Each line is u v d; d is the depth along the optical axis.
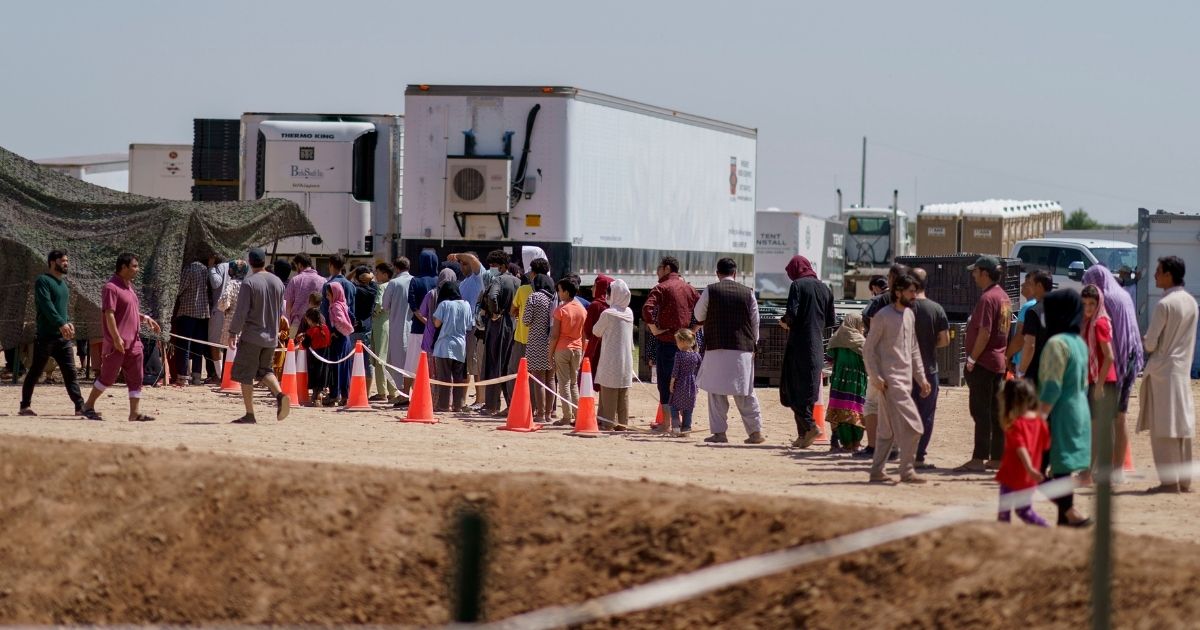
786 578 15.47
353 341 40.25
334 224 56.31
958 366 52.47
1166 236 54.97
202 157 64.38
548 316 36.41
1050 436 21.03
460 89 53.22
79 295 42.34
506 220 53.03
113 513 18.44
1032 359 26.31
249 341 33.47
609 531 16.88
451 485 18.36
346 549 17.56
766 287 103.69
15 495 18.73
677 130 62.81
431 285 39.84
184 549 17.89
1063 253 71.81
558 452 29.91
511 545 16.94
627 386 35.31
